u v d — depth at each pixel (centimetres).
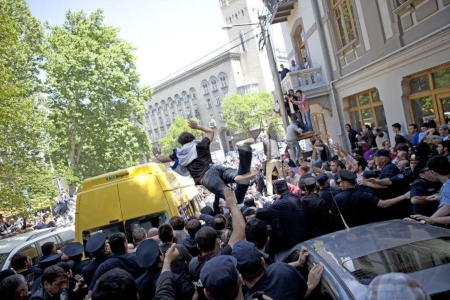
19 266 506
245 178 341
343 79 1454
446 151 580
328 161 1141
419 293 144
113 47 3409
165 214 694
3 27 1338
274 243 476
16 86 1379
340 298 267
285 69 1791
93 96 3228
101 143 3347
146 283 346
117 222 692
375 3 1130
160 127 8475
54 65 3141
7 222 1898
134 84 3591
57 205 2120
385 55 1117
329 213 493
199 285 338
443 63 898
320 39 1600
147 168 721
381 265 287
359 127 1498
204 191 1664
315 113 1878
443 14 855
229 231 498
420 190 452
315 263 325
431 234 322
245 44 7475
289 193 493
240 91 7288
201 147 379
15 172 1377
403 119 1106
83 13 3391
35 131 1548
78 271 505
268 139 1289
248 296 284
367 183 554
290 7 1853
